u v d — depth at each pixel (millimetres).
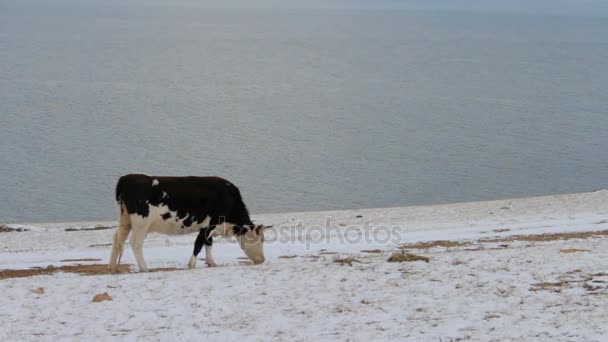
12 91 125312
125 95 127688
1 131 87688
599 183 65375
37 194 57094
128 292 14008
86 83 143250
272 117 108500
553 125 103062
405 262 16422
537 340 10320
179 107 115750
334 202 56031
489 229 27391
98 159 73250
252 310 12570
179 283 14641
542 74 177250
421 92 142500
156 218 16891
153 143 83750
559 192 61000
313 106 121625
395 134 94875
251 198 57219
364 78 167625
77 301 13422
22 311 12750
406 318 11766
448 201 56906
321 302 12922
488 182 65438
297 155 78500
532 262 16125
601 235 23938
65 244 28109
